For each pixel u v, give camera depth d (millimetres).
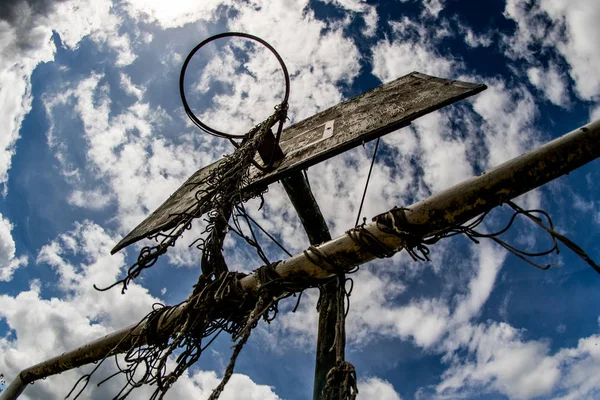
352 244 2506
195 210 3236
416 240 2367
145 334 3053
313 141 3631
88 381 3037
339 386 1961
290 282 2654
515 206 2176
